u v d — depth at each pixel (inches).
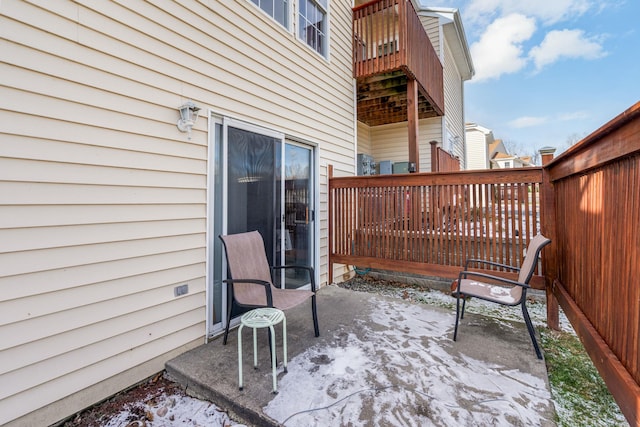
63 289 72.9
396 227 162.4
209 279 106.4
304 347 96.9
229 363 89.1
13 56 65.8
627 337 57.6
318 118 173.2
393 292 173.6
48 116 70.7
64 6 73.3
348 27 209.0
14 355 65.5
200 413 74.2
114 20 82.6
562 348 100.6
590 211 79.5
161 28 93.8
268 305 86.7
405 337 103.3
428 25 315.0
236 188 118.2
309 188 168.2
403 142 320.2
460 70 416.2
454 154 378.9
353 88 212.8
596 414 70.2
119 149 83.4
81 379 75.3
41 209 69.8
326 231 181.5
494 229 135.9
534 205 127.3
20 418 65.8
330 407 69.7
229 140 115.6
